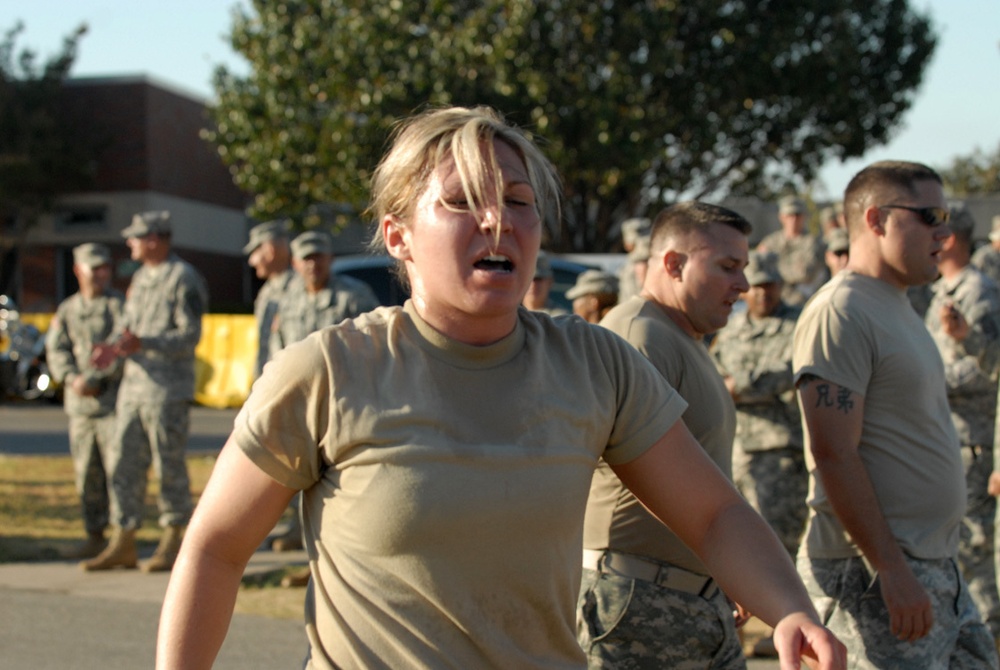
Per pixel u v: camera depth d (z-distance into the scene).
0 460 13.71
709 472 2.37
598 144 23.08
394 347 2.20
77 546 8.96
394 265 2.52
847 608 3.78
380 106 23.22
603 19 23.31
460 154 2.09
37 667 6.11
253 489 2.20
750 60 24.94
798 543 6.74
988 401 6.05
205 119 34.12
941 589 3.72
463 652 2.14
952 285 6.17
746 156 27.33
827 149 27.72
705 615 3.52
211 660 2.20
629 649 3.51
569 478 2.19
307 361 2.19
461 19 24.11
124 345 7.99
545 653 2.23
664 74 23.94
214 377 20.20
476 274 2.09
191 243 33.38
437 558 2.12
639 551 3.53
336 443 2.16
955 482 3.80
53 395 21.11
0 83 30.31
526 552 2.15
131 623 7.00
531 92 22.73
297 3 25.09
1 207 30.94
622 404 2.34
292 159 24.84
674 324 3.84
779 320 6.79
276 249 9.05
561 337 2.31
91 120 31.56
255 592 7.63
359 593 2.16
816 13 25.73
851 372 3.68
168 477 8.36
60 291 32.12
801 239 12.44
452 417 2.15
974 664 3.80
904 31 27.25
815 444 3.71
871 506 3.62
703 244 3.84
